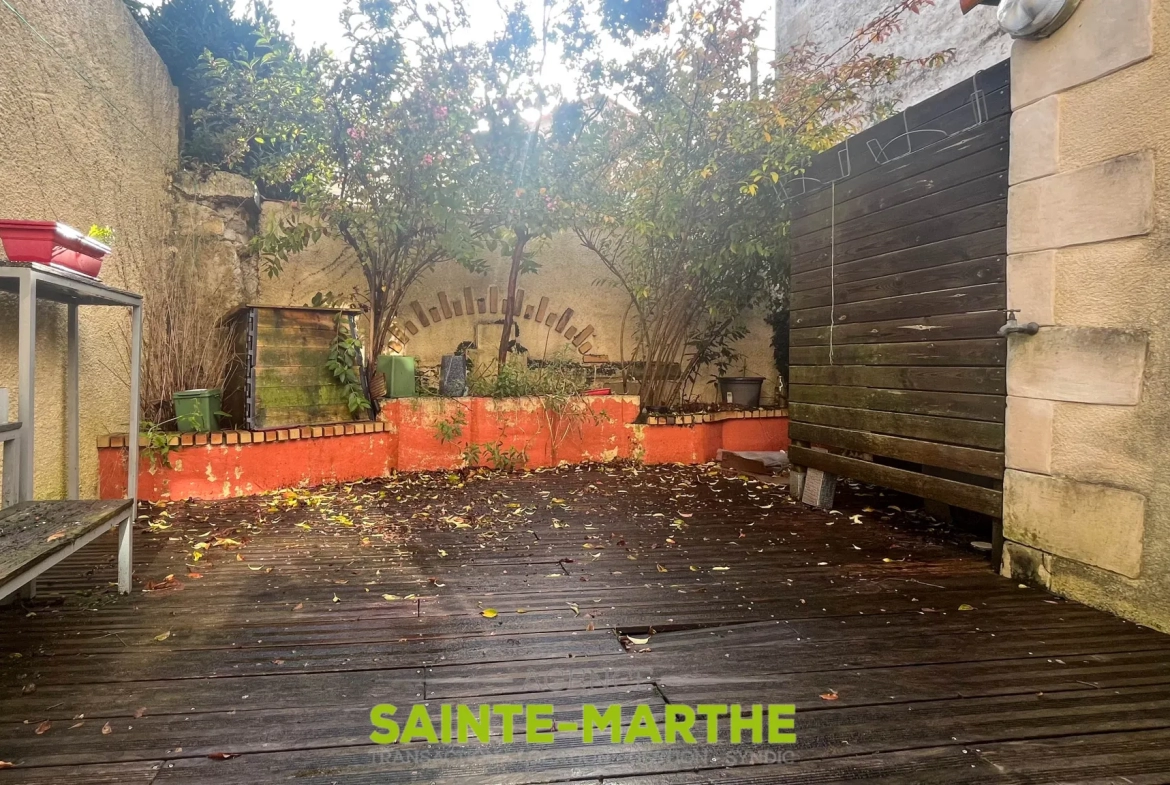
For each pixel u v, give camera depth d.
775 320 6.62
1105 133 2.37
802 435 4.31
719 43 4.88
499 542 3.33
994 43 5.64
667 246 5.68
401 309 5.98
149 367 4.37
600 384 6.42
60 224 2.58
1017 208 2.72
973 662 1.98
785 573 2.86
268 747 1.51
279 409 4.58
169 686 1.80
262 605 2.42
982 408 2.95
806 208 4.25
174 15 5.39
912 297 3.35
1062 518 2.56
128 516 2.50
